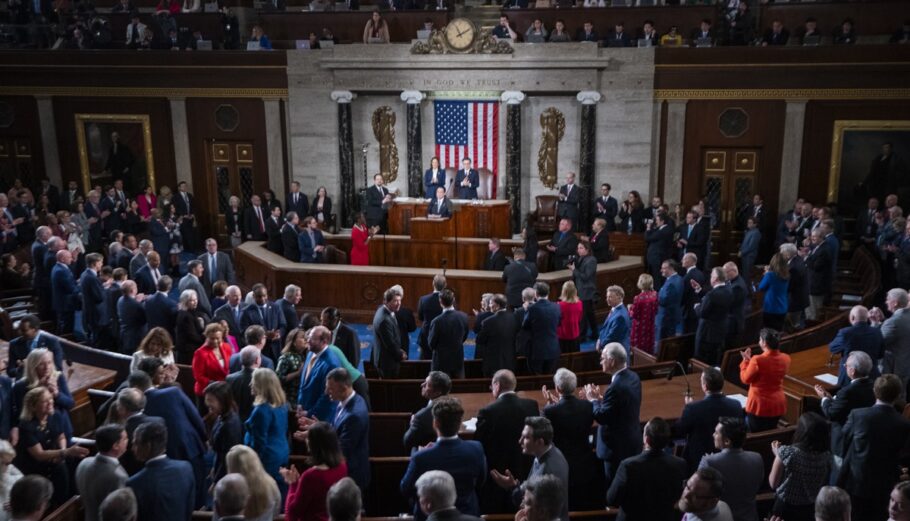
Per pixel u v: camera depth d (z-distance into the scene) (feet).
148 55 62.08
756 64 54.95
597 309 46.70
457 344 29.04
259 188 64.08
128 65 62.49
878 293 43.29
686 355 33.65
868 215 50.01
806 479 18.11
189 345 31.14
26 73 63.87
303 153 62.39
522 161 60.70
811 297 43.98
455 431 17.19
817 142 55.62
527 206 61.31
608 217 56.90
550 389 27.55
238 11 68.49
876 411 19.49
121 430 17.21
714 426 19.66
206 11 64.44
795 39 58.95
